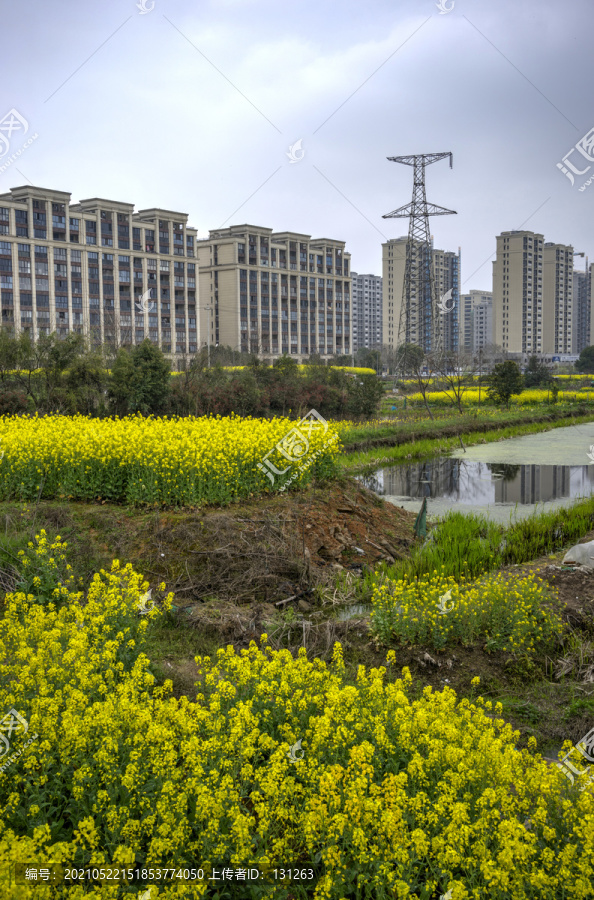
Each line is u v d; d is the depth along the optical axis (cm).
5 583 890
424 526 1327
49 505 1157
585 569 1053
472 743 484
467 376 5028
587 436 3184
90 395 2786
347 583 1048
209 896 399
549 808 434
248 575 1010
